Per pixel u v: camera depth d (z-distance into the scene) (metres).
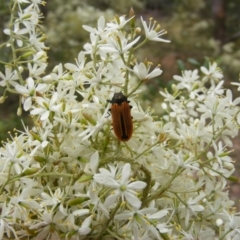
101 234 0.11
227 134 0.13
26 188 0.11
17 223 0.11
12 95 0.42
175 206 0.12
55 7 0.54
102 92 0.12
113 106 0.11
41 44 0.15
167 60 0.64
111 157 0.11
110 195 0.10
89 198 0.11
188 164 0.12
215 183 0.13
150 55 0.65
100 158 0.12
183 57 0.66
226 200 0.13
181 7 0.77
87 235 0.12
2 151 0.12
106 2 0.66
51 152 0.12
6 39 0.36
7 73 0.14
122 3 0.66
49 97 0.14
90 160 0.11
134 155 0.12
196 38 0.68
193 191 0.13
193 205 0.12
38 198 0.11
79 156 0.12
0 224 0.11
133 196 0.10
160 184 0.12
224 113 0.13
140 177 0.12
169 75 0.63
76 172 0.12
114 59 0.12
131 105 0.12
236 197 0.39
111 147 0.12
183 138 0.13
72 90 0.13
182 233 0.12
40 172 0.12
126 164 0.11
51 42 0.46
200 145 0.13
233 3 0.79
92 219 0.12
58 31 0.47
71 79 0.13
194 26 0.70
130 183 0.11
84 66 0.13
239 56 0.60
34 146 0.12
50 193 0.12
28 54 0.15
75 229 0.11
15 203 0.11
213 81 0.16
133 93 0.13
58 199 0.11
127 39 0.12
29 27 0.16
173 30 0.69
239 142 0.46
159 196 0.12
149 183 0.11
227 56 0.57
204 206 0.13
